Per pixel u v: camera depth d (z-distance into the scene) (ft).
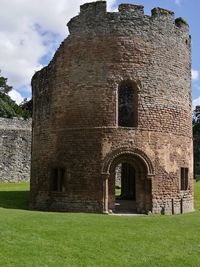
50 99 89.81
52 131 87.81
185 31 91.97
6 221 58.44
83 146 82.58
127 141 81.41
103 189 80.48
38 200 89.35
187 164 89.35
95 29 84.53
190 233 58.18
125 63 82.99
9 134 158.10
